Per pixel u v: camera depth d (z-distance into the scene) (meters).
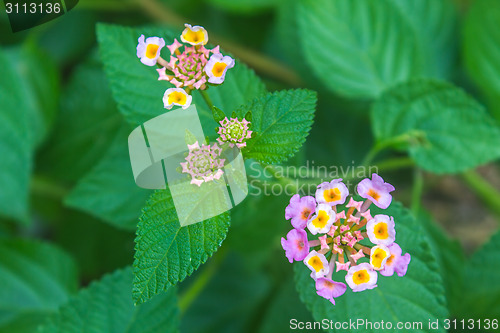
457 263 0.35
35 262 0.36
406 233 0.28
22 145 0.36
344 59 0.36
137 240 0.25
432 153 0.34
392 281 0.28
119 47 0.29
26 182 0.36
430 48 0.39
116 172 0.33
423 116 0.33
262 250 0.34
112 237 0.39
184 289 0.38
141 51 0.25
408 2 0.38
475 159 0.33
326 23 0.36
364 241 0.27
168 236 0.25
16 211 0.36
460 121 0.33
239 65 0.29
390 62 0.37
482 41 0.38
